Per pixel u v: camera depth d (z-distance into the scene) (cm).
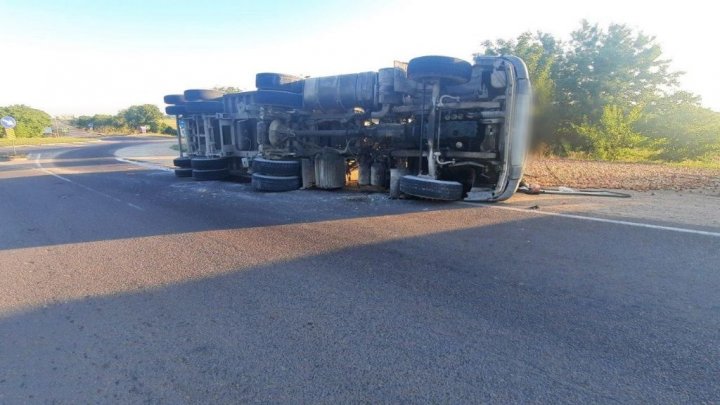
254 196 852
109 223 625
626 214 594
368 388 215
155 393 216
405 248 454
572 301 310
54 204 807
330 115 898
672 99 2033
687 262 386
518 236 489
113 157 2283
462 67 688
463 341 258
